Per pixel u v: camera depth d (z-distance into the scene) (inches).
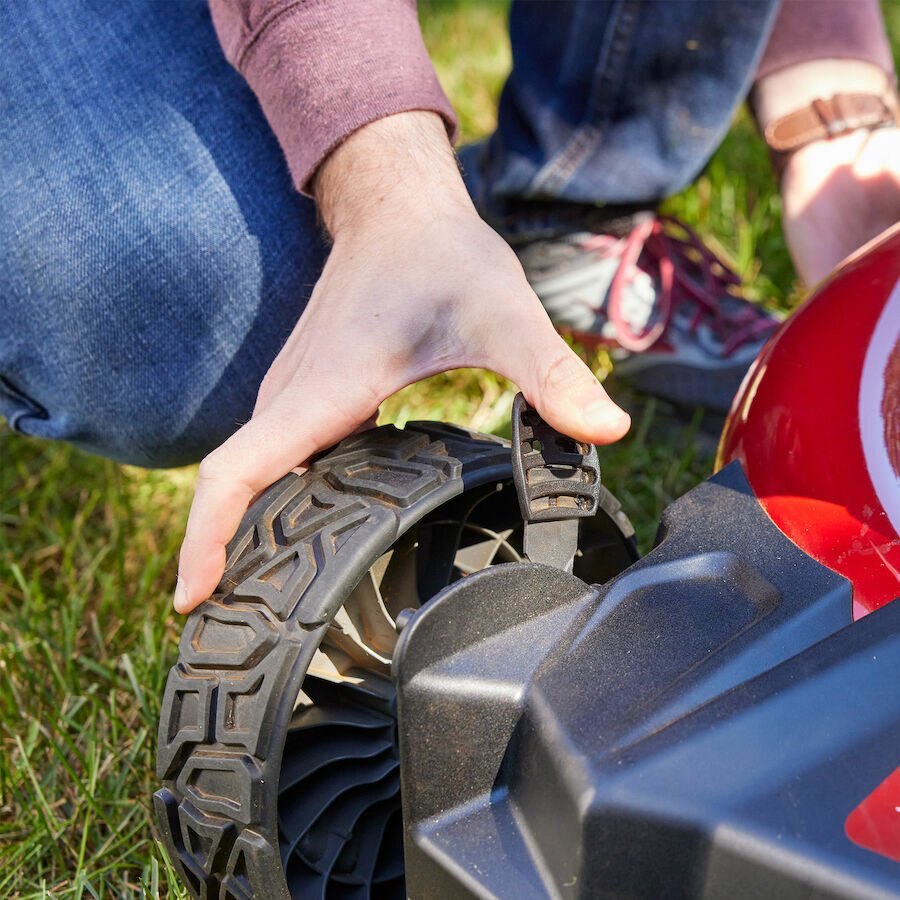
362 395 28.5
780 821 23.8
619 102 44.4
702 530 29.5
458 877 25.4
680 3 42.3
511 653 26.6
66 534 44.4
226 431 36.2
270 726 25.9
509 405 48.0
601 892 24.5
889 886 23.0
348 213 30.5
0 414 38.2
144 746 36.2
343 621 28.3
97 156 33.6
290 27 30.6
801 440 30.6
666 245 47.4
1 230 34.0
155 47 34.4
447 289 28.9
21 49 34.0
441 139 31.1
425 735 25.7
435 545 29.7
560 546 28.2
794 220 44.0
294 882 27.3
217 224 33.6
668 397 48.7
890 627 26.5
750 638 27.1
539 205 46.7
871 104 42.8
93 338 34.4
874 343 31.3
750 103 45.8
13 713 37.4
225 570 27.7
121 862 33.0
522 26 46.0
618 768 24.6
